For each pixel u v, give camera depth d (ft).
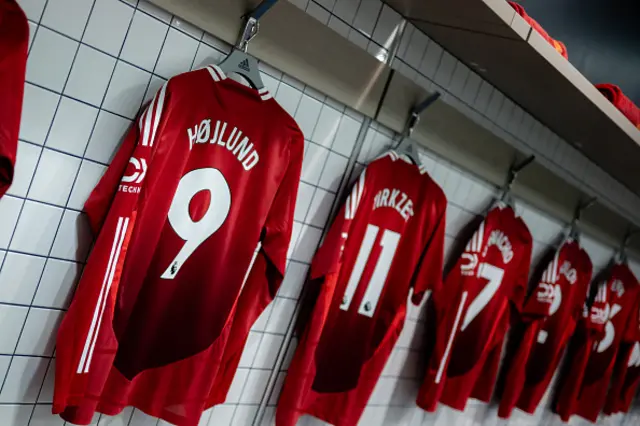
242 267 5.61
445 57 7.35
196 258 5.37
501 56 6.68
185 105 5.01
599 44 9.77
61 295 5.01
